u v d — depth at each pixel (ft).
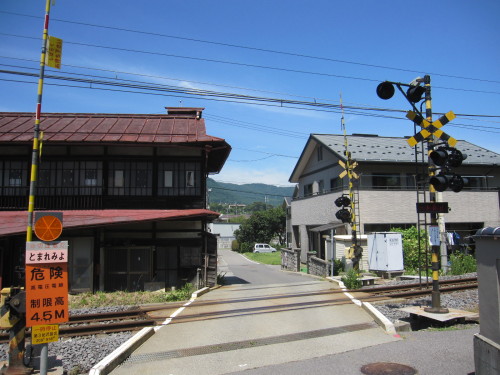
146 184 52.24
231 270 87.20
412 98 29.60
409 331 26.11
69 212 49.37
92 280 48.29
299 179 103.91
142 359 21.81
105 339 26.71
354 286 45.29
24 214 48.37
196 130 56.13
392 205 71.97
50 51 21.36
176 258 51.93
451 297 37.50
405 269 59.11
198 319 31.22
